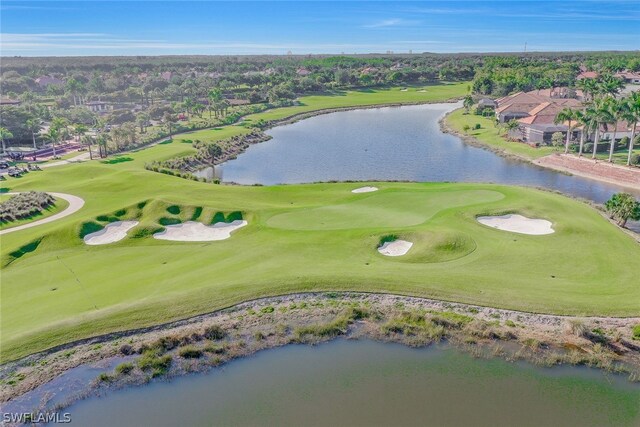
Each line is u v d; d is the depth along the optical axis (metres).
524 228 50.81
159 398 28.83
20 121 118.19
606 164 83.50
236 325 35.88
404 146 111.31
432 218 52.03
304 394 28.78
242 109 161.38
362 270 42.16
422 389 28.98
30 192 65.31
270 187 68.31
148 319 35.81
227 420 26.80
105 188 68.50
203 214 54.16
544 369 30.69
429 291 39.06
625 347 32.56
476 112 145.88
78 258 45.91
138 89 190.12
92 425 26.77
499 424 26.11
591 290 38.69
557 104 117.31
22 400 28.80
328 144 115.69
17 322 35.09
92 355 32.62
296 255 44.91
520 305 37.00
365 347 33.41
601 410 27.19
